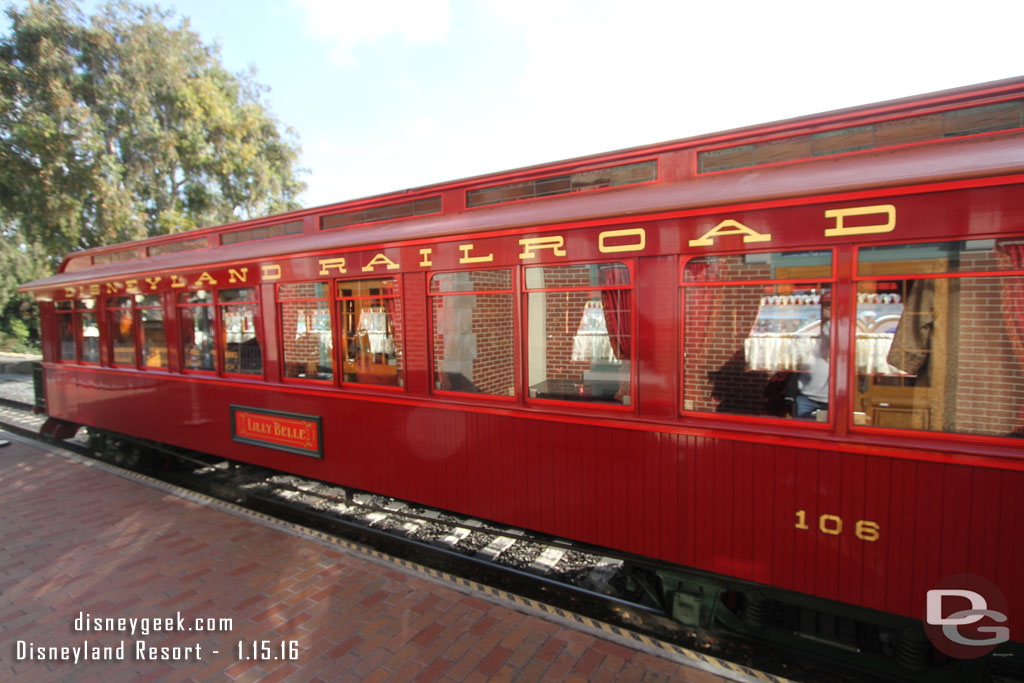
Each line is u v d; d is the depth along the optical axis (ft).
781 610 10.80
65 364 25.93
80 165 53.47
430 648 10.43
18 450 26.11
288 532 15.96
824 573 9.14
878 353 8.72
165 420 21.02
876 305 8.68
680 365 10.28
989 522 7.93
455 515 17.16
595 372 11.30
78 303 25.00
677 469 10.34
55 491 19.76
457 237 12.72
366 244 14.42
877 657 9.45
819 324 9.12
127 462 24.20
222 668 9.97
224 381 18.52
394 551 15.33
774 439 9.36
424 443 13.91
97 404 24.27
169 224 61.00
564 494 11.73
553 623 11.23
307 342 16.39
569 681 9.43
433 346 13.67
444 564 14.47
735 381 9.89
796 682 9.54
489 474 12.81
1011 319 7.89
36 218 54.44
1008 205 7.63
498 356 12.55
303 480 21.29
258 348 17.62
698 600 10.69
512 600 12.12
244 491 20.24
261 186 68.33
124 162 60.13
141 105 57.41
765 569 9.65
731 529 9.90
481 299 12.64
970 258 8.05
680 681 9.43
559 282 11.52
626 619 11.69
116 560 14.24
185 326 19.98
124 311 22.34
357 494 19.21
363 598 12.26
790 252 9.25
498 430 12.54
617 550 11.64
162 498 18.97
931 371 8.41
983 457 7.88
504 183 13.56
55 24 52.54
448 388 13.56
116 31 56.18
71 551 14.82
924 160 8.50
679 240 10.05
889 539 8.61
